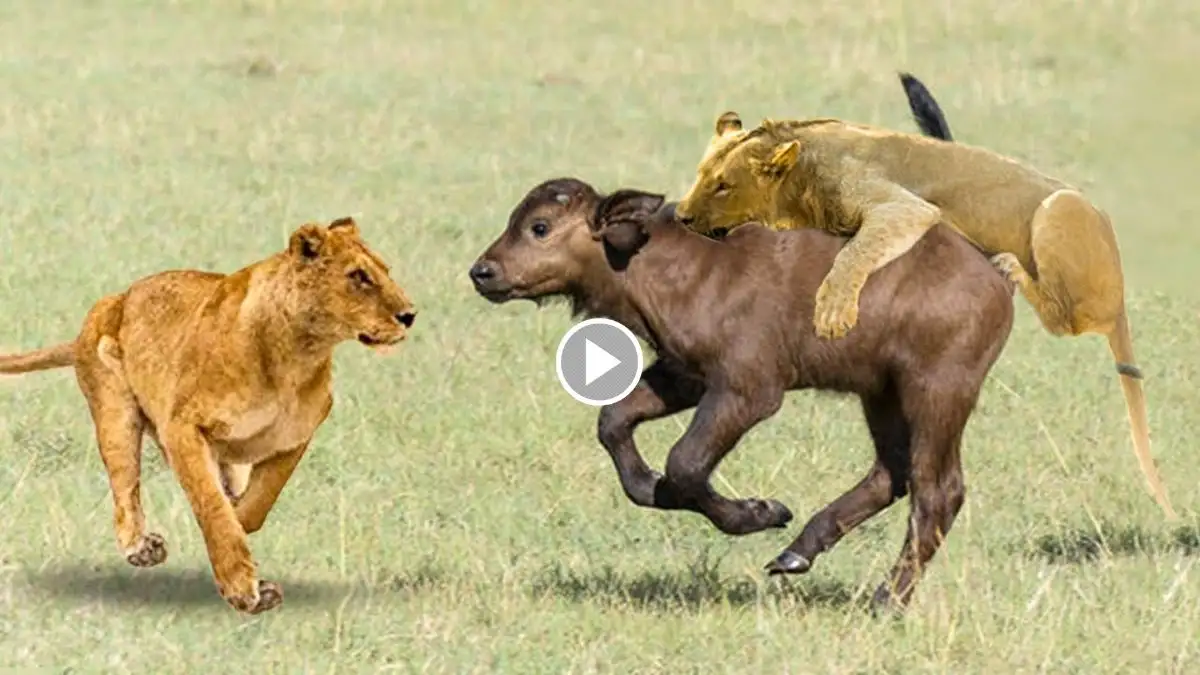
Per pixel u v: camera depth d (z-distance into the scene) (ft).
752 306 95.04
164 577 98.22
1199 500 117.80
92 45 258.78
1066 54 267.80
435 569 100.37
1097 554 106.52
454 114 234.99
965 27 278.87
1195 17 281.33
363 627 89.51
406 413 129.08
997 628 91.09
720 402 95.14
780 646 87.86
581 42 271.90
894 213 96.53
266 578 98.48
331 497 112.37
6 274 157.28
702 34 276.41
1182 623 92.53
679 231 96.37
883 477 97.66
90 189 191.83
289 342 88.43
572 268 96.63
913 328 94.48
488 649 86.99
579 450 124.36
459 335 150.51
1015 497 117.50
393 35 271.90
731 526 95.96
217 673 83.97
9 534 102.32
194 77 245.45
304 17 279.28
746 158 104.06
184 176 199.62
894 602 93.81
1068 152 228.84
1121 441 129.90
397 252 174.81
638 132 230.89
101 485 111.96
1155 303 171.22
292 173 204.95
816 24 281.74
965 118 240.32
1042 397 139.85
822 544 96.43
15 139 211.00
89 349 93.76
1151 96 247.91
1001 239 103.40
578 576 99.96
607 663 85.81
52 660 84.99
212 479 88.07
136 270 161.79
